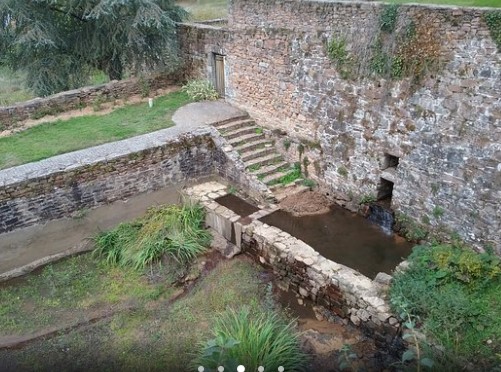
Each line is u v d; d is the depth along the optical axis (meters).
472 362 6.29
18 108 12.44
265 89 11.91
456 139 8.09
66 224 10.09
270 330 6.68
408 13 8.30
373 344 7.35
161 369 6.96
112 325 7.94
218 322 7.19
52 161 10.24
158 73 14.64
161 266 9.23
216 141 11.59
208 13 19.92
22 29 13.20
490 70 7.37
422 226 9.11
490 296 7.18
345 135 10.14
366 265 8.69
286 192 11.06
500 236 7.88
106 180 10.34
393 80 8.81
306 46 10.34
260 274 9.02
